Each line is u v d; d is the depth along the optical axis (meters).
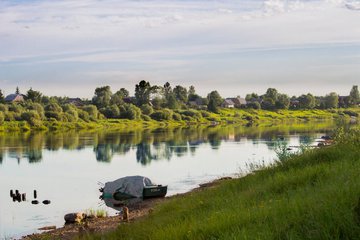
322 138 89.44
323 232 6.39
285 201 8.97
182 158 60.66
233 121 189.75
